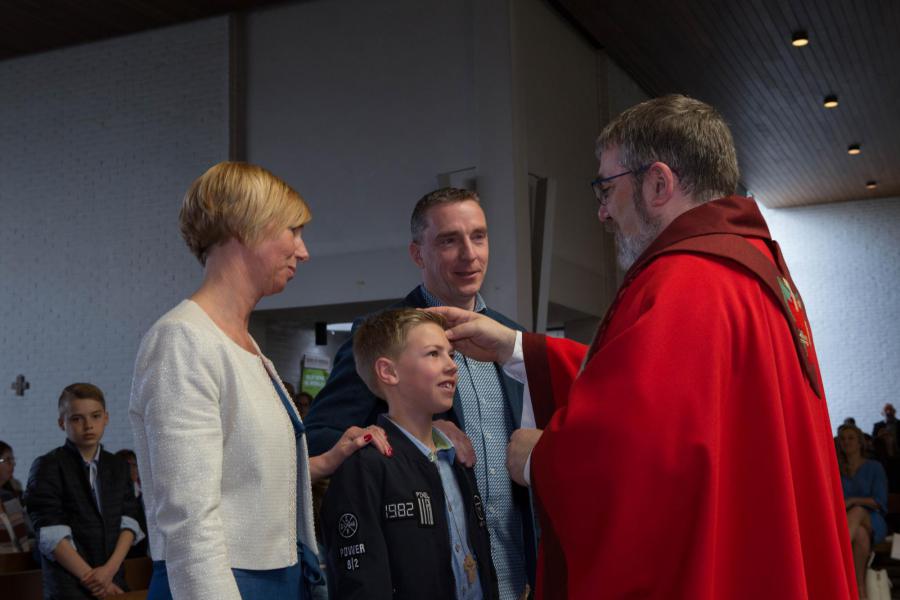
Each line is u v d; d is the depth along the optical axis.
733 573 1.35
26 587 3.41
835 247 16.02
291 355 9.50
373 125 8.53
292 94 8.90
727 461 1.39
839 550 1.42
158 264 9.21
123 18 9.24
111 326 9.31
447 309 2.10
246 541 1.46
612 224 1.76
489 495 2.07
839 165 13.99
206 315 1.53
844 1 8.90
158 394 1.41
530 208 8.47
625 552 1.33
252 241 1.59
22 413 9.52
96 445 4.04
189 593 1.33
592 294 9.76
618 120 1.71
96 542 3.86
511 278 7.64
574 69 9.75
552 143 9.00
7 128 10.04
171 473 1.37
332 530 1.75
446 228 2.27
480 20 8.11
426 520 1.79
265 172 1.66
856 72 10.60
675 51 10.17
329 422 2.10
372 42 8.64
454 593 1.79
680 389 1.36
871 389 15.48
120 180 9.48
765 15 9.21
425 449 1.89
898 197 15.72
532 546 2.07
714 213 1.58
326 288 8.45
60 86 9.88
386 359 1.92
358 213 8.46
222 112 9.12
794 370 1.48
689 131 1.63
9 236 9.86
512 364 2.13
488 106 7.97
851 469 6.79
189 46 9.34
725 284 1.47
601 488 1.36
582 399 1.43
